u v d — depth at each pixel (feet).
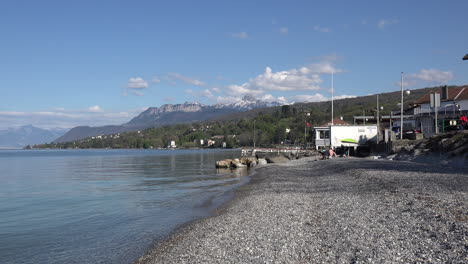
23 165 270.67
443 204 46.73
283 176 117.91
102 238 51.57
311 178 104.99
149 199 87.51
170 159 340.80
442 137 129.80
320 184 87.45
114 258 41.73
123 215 68.03
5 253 46.21
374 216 45.52
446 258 28.68
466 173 80.33
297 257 33.73
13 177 164.25
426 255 29.78
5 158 437.17
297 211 54.39
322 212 51.96
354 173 98.37
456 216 39.96
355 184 78.89
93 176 163.84
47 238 53.31
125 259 40.93
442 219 39.32
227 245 39.93
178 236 48.29
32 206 82.94
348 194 66.28
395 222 41.22
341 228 41.55
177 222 58.44
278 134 593.01
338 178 95.35
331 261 31.78
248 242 40.04
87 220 65.31
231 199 78.18
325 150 195.52
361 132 211.41
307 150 257.14
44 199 93.45
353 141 211.41
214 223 52.80
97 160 343.67
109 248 46.11
